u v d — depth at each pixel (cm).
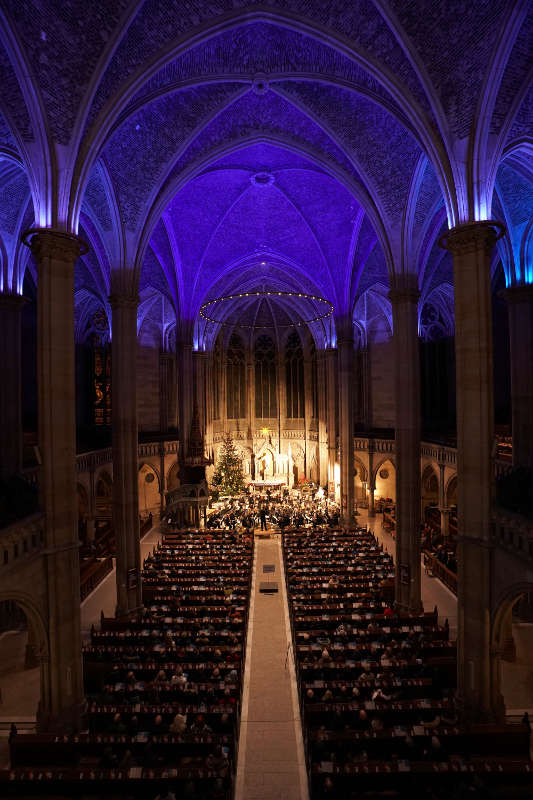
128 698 1295
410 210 2030
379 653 1540
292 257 3344
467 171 1452
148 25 1408
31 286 3216
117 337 2094
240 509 3603
